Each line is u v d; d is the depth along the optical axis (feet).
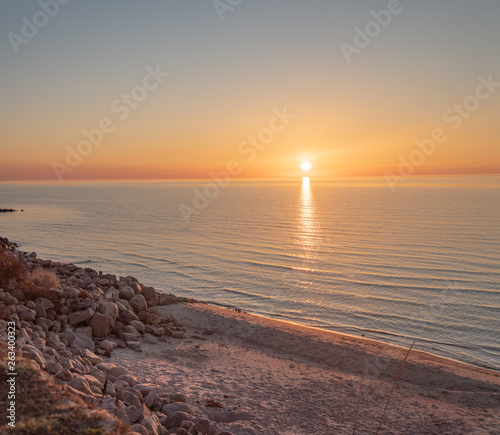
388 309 118.21
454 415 40.32
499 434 36.19
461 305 124.36
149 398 30.53
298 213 563.48
